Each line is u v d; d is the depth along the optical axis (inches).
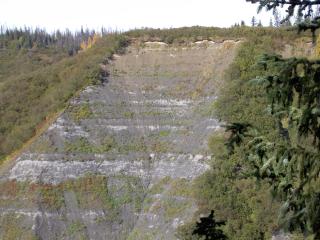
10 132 2593.5
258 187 379.9
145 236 1935.3
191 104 2524.6
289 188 314.2
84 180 2204.7
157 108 2566.4
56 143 2348.7
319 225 282.2
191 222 1624.0
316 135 287.3
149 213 2047.2
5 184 2180.1
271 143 327.0
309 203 283.1
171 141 2375.7
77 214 2082.9
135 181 2224.4
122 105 2583.7
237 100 2242.9
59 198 2126.0
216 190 1785.2
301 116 284.8
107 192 2171.5
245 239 1467.8
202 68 2694.4
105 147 2365.9
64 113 2493.8
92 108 2546.8
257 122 2032.5
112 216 2078.0
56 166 2251.5
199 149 2214.6
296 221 293.0
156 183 2193.7
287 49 2586.1
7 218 2049.7
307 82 284.4
